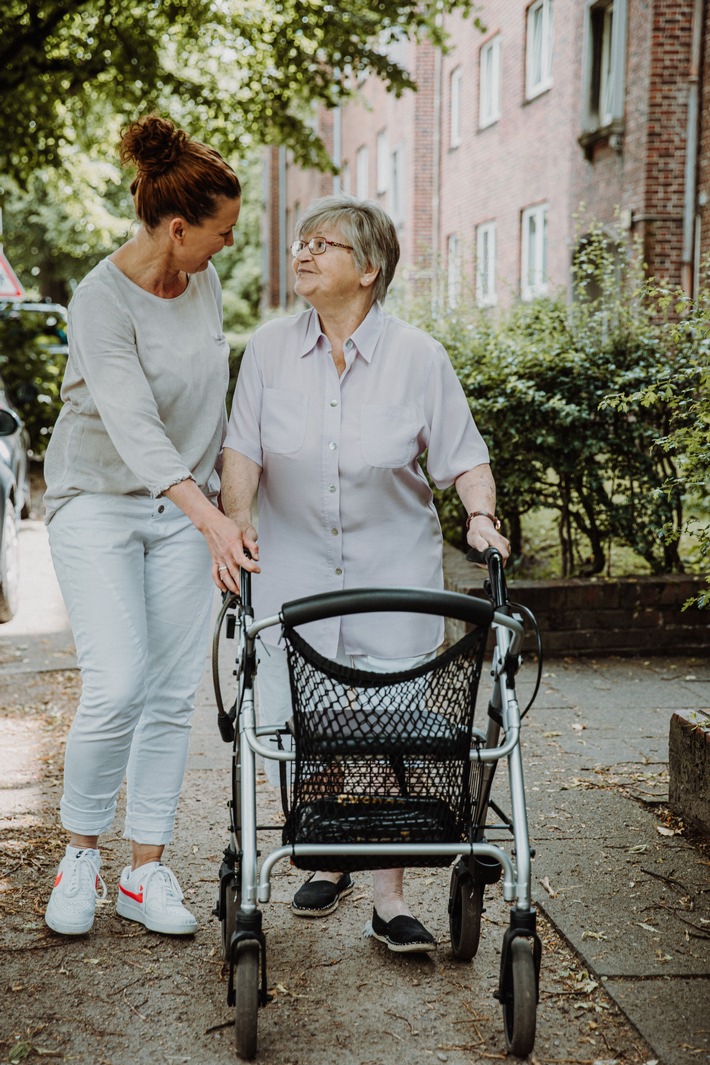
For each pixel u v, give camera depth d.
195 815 4.09
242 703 2.66
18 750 4.82
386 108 24.80
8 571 7.18
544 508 7.13
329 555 3.08
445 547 7.42
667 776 4.52
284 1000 2.85
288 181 36.00
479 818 2.78
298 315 3.12
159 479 2.88
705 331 4.80
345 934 3.22
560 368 6.51
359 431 3.02
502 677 2.77
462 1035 2.70
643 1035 2.67
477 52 19.45
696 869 3.63
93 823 3.17
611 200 13.59
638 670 6.11
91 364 2.96
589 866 3.65
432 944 3.00
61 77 13.23
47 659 6.34
